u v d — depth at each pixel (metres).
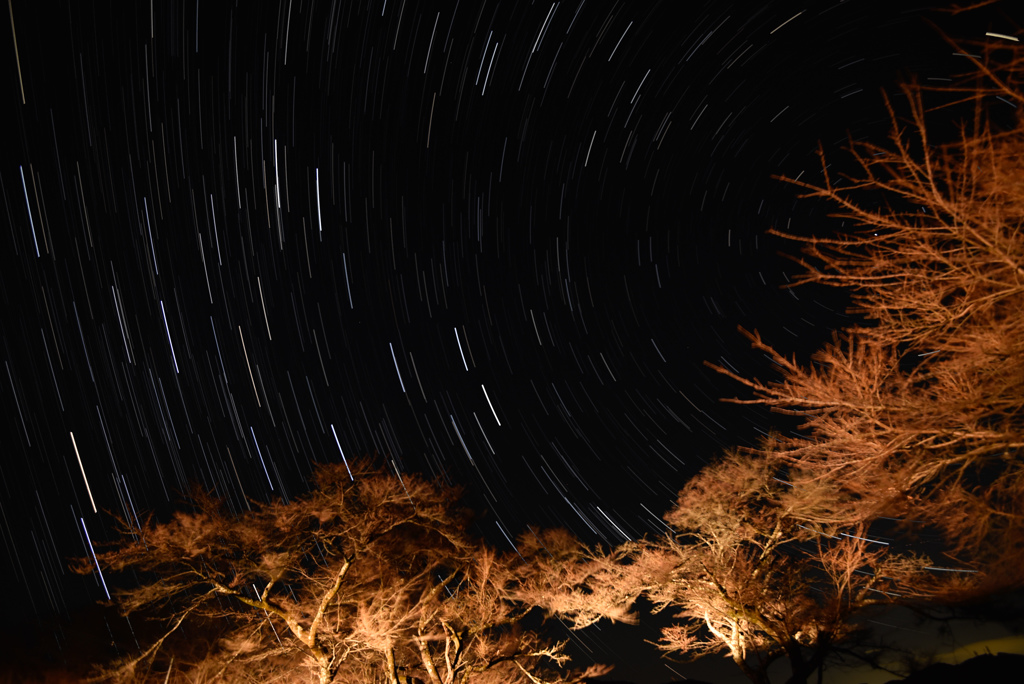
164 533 12.86
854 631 15.04
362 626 13.17
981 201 5.64
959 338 6.38
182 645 16.47
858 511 7.18
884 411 6.78
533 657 16.75
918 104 5.37
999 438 6.10
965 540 6.70
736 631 15.77
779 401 7.28
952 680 10.28
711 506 15.59
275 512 14.06
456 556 15.54
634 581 15.66
